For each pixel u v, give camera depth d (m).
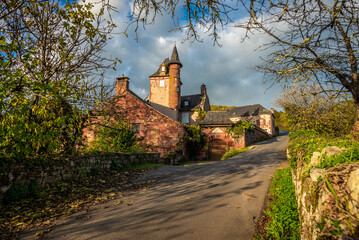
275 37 4.17
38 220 4.05
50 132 5.81
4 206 4.55
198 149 24.31
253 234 3.45
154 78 33.66
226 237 3.36
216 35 3.09
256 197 5.46
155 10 2.74
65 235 3.47
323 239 1.53
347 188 1.67
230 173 9.17
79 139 8.18
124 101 21.41
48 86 4.13
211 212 4.46
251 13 2.69
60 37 5.26
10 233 3.51
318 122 7.88
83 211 4.57
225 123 24.20
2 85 3.85
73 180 6.82
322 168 2.50
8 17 4.47
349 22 3.66
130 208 4.79
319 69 4.55
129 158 11.33
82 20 5.11
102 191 6.29
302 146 4.88
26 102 4.00
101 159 8.64
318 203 1.97
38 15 4.77
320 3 2.92
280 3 2.61
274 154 15.82
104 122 10.60
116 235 3.46
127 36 4.18
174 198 5.57
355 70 4.72
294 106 9.26
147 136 20.77
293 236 3.06
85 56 5.56
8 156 4.89
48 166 5.91
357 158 2.40
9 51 4.28
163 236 3.42
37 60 4.58
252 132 29.06
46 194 5.48
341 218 1.50
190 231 3.59
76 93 6.18
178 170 10.52
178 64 32.81
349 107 7.43
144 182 7.61
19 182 5.06
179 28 3.01
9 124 4.74
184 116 34.28
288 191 5.25
